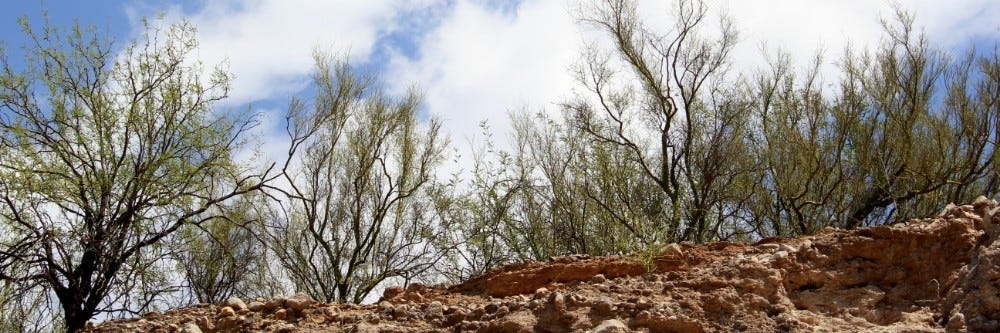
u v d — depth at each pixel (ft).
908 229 21.98
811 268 21.79
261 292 50.47
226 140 44.39
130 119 41.88
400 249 57.06
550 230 58.95
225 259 48.01
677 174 61.52
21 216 38.96
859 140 55.88
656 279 22.86
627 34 63.72
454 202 58.03
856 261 21.91
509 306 21.03
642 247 25.17
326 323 22.88
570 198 59.11
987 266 18.45
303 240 55.26
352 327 21.85
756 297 20.11
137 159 42.14
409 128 58.18
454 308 21.88
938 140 52.65
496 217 58.23
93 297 38.96
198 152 43.70
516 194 59.26
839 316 20.56
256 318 23.52
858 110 55.93
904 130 53.72
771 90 59.93
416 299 25.20
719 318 19.65
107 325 25.12
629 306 19.98
